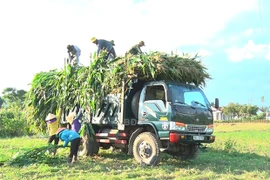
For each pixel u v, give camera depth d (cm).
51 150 1023
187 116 975
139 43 1165
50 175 812
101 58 1131
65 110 1260
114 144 1122
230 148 1464
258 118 8338
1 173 821
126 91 1063
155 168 936
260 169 993
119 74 1059
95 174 833
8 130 2366
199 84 1127
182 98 1001
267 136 2625
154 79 1057
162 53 1043
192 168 964
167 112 957
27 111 1381
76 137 988
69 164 961
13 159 947
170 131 948
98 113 1137
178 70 1022
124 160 1094
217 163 1102
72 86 1200
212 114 1067
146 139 986
